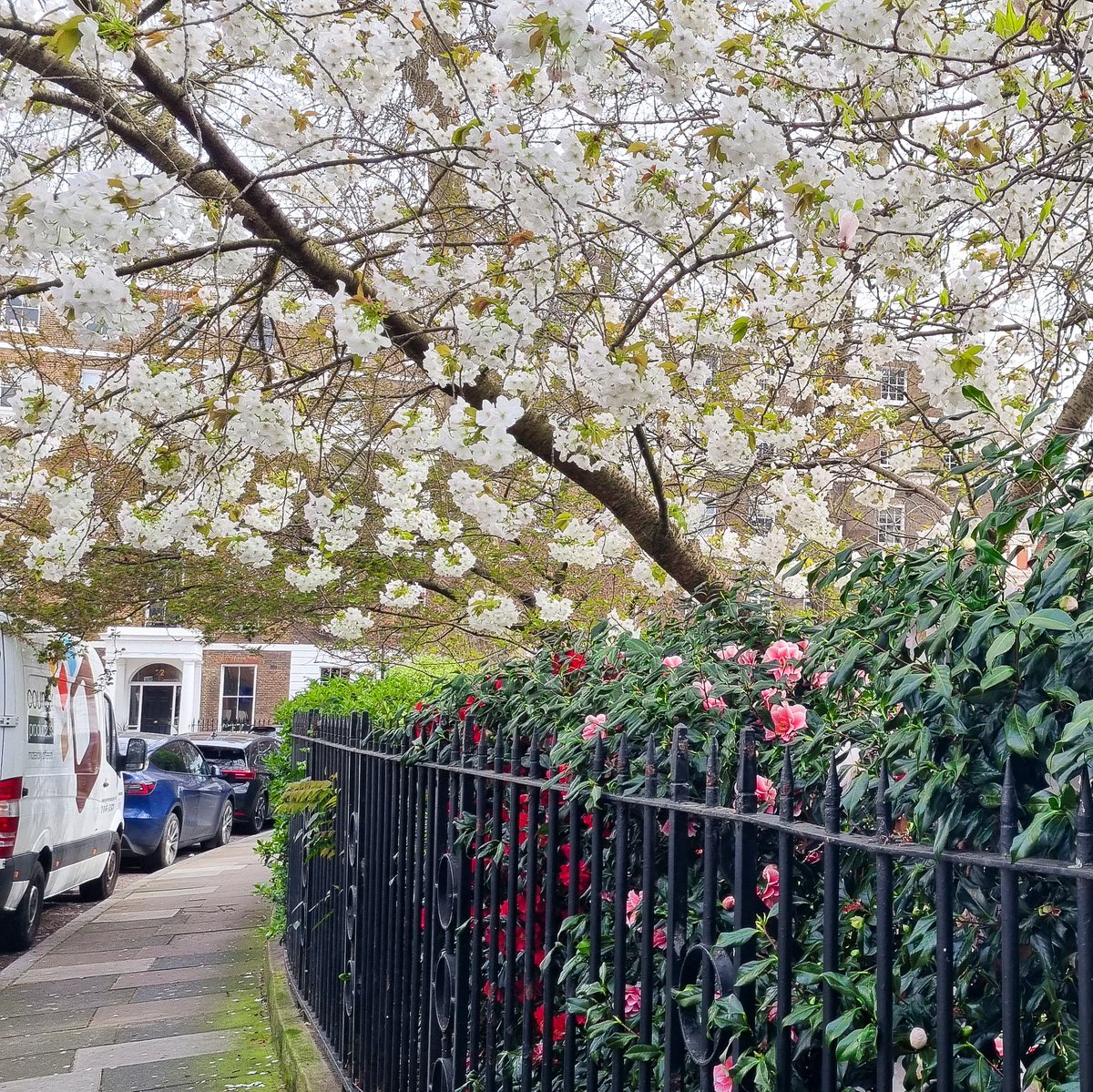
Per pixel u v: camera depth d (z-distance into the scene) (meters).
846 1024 1.37
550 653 3.43
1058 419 4.08
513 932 2.54
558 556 5.13
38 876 8.30
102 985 6.77
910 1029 1.43
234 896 10.21
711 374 4.31
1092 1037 1.05
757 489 5.17
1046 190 3.72
